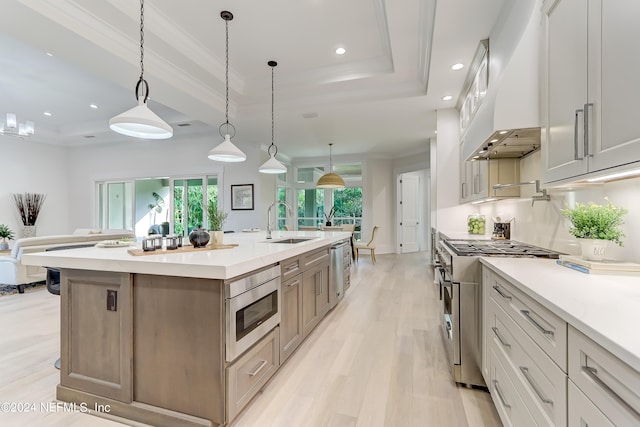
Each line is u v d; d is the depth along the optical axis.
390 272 5.84
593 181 1.56
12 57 3.68
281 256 2.10
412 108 4.41
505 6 2.22
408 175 8.66
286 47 3.41
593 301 1.00
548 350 1.06
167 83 3.48
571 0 1.37
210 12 2.79
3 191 6.75
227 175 6.92
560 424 0.97
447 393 1.97
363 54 3.58
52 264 1.80
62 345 1.86
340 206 8.76
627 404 0.67
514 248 2.30
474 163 3.36
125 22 2.66
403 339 2.80
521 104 1.80
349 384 2.06
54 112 5.76
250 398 1.78
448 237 3.34
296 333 2.48
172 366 1.63
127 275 1.69
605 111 1.13
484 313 1.90
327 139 6.43
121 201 7.78
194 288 1.59
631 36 0.99
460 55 2.96
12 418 1.72
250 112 4.75
